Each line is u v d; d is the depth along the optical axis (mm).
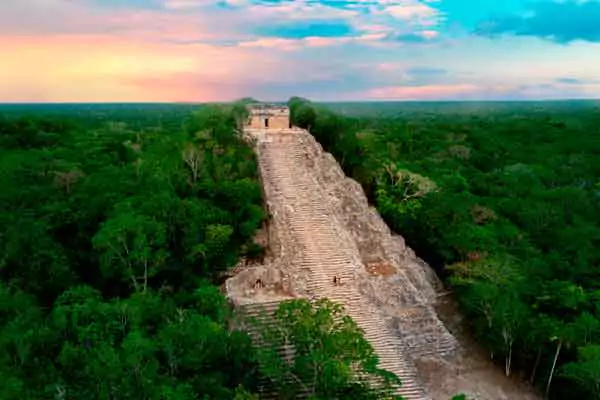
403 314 45875
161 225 48594
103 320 40219
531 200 73562
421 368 43844
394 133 119062
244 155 58281
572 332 41719
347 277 46094
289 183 54250
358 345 32781
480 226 61469
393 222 60906
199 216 50875
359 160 65000
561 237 61875
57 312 40531
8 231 51625
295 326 33656
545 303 47531
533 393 43844
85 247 55094
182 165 57625
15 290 46562
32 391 34125
